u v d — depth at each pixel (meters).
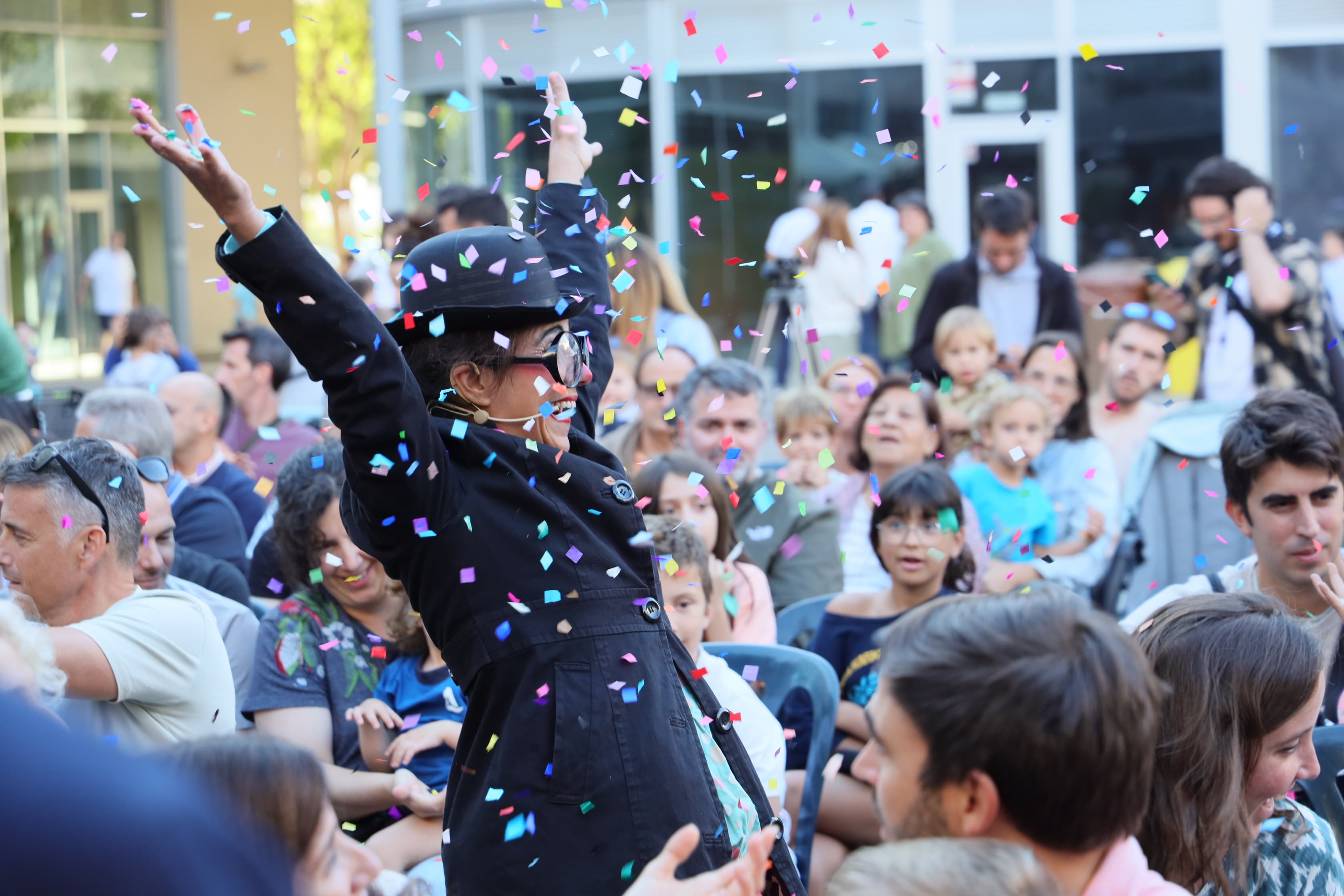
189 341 13.14
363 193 14.02
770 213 9.68
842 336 7.50
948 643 1.35
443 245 1.91
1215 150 9.04
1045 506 4.32
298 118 13.22
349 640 2.88
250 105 12.92
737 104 9.65
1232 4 8.93
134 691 2.19
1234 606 1.84
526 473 1.86
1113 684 1.31
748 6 9.55
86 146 12.73
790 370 7.40
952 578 3.48
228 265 1.69
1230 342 5.20
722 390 3.99
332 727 2.82
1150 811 1.77
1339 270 7.58
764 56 9.57
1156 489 4.18
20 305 12.59
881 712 1.39
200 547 3.62
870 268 7.62
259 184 12.95
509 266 1.89
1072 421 4.56
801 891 1.93
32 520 2.22
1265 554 2.66
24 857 0.58
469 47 10.04
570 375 1.91
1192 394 5.51
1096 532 4.34
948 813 1.34
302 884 1.31
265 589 3.71
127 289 12.66
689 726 1.86
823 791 2.96
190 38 12.63
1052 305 5.98
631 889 1.29
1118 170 9.18
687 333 5.25
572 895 1.72
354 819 2.74
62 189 12.66
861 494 4.40
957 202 9.39
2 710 0.62
